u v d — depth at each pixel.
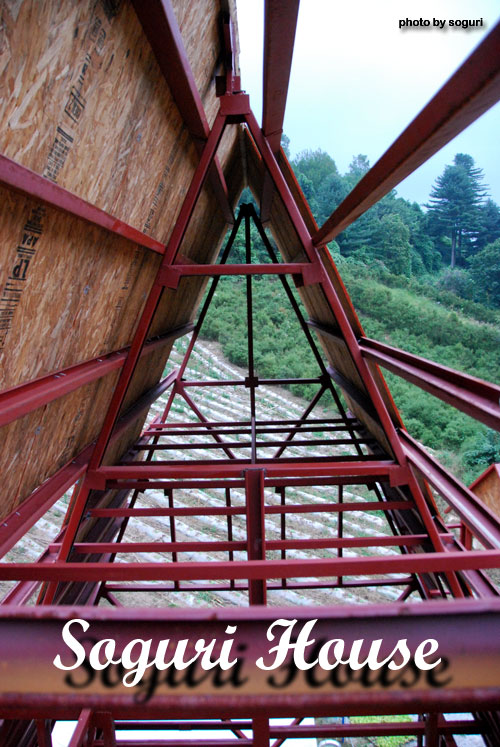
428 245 55.56
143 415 6.94
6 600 4.62
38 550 12.30
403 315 38.06
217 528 13.35
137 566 3.77
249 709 0.88
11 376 2.86
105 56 2.62
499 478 6.30
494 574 12.78
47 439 3.79
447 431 25.94
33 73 2.04
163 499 14.66
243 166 9.59
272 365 27.53
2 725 3.58
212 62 5.12
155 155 4.07
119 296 4.33
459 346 35.69
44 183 2.22
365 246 48.34
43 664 0.88
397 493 6.04
